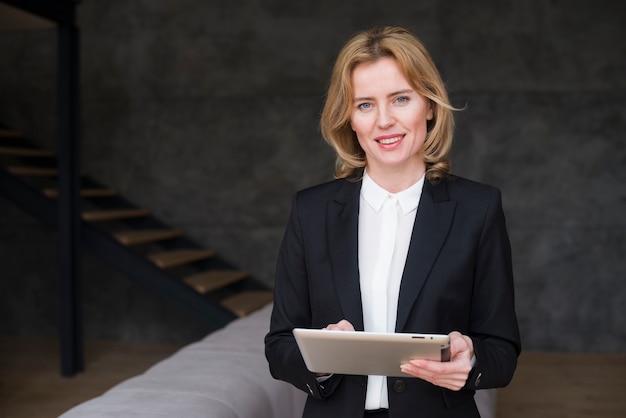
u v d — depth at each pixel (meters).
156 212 6.21
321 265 1.40
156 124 6.16
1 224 6.39
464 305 1.36
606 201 5.70
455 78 5.76
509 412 4.27
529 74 5.69
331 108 1.38
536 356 5.66
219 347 3.06
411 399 1.36
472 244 1.35
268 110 6.03
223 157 6.11
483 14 5.71
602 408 4.35
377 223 1.42
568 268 5.77
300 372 1.38
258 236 6.12
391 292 1.38
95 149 6.24
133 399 2.23
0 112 6.31
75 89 5.07
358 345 1.21
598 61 5.63
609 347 5.77
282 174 6.05
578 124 5.68
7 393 4.62
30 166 6.29
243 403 2.34
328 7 5.90
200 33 6.06
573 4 5.62
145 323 6.30
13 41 6.27
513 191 5.77
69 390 4.71
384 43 1.30
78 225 5.16
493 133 5.75
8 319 6.44
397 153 1.33
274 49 5.99
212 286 5.30
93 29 6.17
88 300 6.36
